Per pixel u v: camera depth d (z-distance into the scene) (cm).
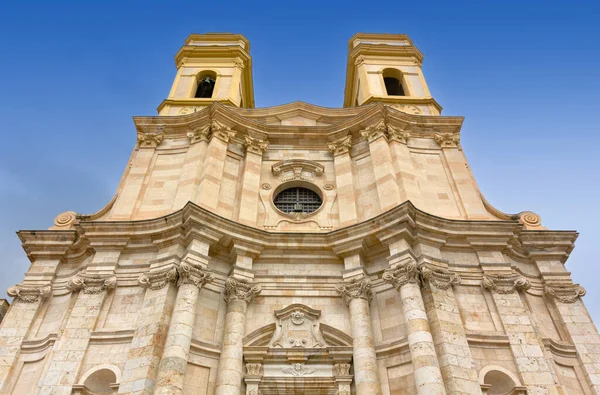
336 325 1636
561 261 1866
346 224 1938
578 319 1673
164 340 1464
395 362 1492
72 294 1662
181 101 2680
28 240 1845
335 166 2223
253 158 2214
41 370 1505
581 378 1542
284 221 1992
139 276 1670
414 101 2702
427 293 1591
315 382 1495
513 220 1950
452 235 1772
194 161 2122
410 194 1961
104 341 1526
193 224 1686
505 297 1638
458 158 2236
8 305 1833
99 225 1767
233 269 1703
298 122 2573
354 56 3186
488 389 1442
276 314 1652
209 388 1450
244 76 3192
